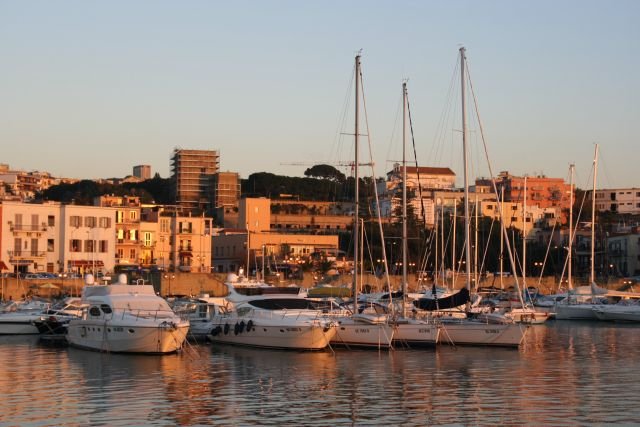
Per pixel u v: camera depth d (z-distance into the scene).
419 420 35.22
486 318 63.44
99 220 139.12
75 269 134.88
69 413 36.38
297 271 151.00
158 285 122.38
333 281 130.88
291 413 36.53
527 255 157.88
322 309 62.38
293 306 61.56
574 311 97.44
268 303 61.25
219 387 43.09
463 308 67.88
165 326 55.72
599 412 36.75
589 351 60.56
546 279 138.62
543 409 37.44
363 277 128.88
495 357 56.00
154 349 55.94
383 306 70.25
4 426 33.88
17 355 56.84
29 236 133.12
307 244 177.62
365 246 152.88
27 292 112.62
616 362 53.81
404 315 63.66
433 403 38.88
